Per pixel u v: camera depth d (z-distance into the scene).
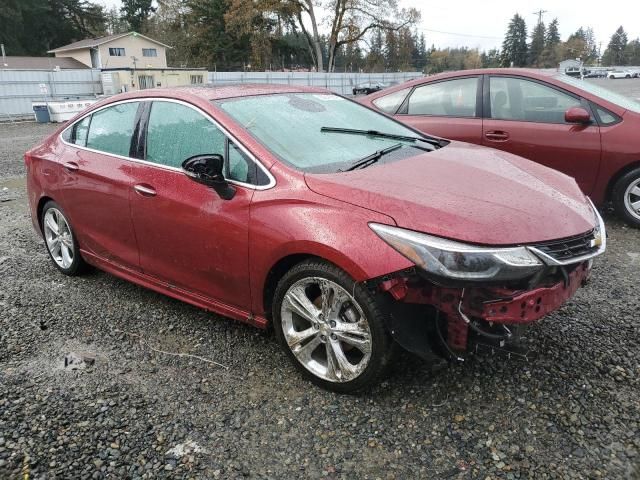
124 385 3.08
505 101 5.89
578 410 2.72
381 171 3.09
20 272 4.83
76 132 4.40
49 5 62.72
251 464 2.47
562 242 2.63
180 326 3.76
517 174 3.24
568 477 2.32
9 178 9.23
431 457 2.47
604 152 5.35
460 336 2.66
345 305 2.82
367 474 2.39
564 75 6.01
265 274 3.03
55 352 3.45
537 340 3.37
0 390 3.03
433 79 6.44
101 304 4.14
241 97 3.66
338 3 47.25
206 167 3.08
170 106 3.65
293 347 3.05
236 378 3.13
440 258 2.48
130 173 3.74
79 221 4.29
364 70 56.97
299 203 2.88
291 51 56.75
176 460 2.50
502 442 2.53
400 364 3.15
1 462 2.48
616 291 4.07
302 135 3.44
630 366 3.08
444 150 3.68
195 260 3.41
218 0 54.59
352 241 2.65
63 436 2.65
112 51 50.78
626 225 5.64
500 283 2.47
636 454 2.43
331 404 2.86
